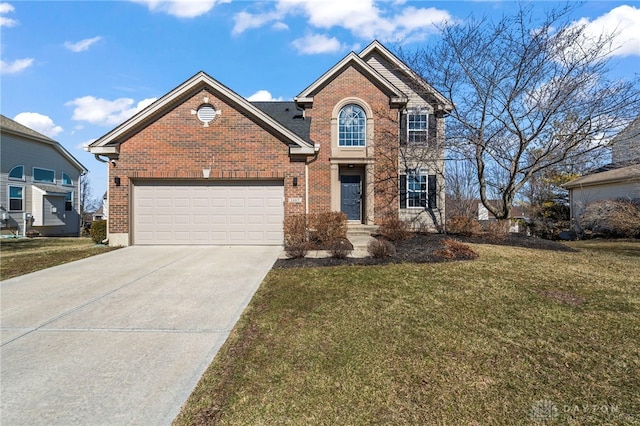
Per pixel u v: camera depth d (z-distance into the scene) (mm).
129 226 11336
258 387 3176
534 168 13438
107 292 6258
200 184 11562
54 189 26344
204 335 4375
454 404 2906
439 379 3283
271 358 3727
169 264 8586
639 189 17406
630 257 9609
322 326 4566
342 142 15344
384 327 4512
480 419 2723
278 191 11641
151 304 5586
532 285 6422
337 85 15297
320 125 15266
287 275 7320
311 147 11281
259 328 4547
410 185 15555
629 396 2994
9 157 22766
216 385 3223
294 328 4520
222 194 11586
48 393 3111
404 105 15281
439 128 15023
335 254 8914
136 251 10461
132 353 3891
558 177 22875
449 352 3818
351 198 15789
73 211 28922
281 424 2674
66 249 11336
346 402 2943
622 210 16812
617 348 3891
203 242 11539
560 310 5109
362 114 15367
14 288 6539
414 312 5043
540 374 3361
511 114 12352
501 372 3402
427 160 14320
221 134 11438
